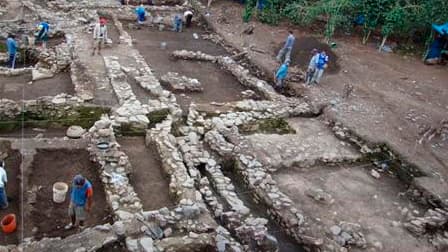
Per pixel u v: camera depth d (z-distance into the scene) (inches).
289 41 781.3
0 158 466.6
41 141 499.8
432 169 561.9
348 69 825.5
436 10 883.4
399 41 980.6
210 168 512.7
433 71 868.0
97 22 853.2
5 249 348.8
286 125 641.6
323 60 730.8
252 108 651.5
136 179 475.2
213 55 839.7
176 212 406.9
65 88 636.1
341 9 908.6
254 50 852.6
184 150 530.0
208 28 964.0
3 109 541.0
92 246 357.7
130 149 528.4
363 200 511.5
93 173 471.8
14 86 622.5
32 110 557.9
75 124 562.9
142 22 922.1
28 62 727.1
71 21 860.0
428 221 476.4
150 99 627.8
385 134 622.8
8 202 419.5
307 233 439.8
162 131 545.6
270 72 766.5
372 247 440.1
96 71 671.1
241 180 521.0
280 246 439.5
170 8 1017.5
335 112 665.6
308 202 491.8
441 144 628.7
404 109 703.1
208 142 558.9
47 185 446.3
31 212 408.5
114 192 430.0
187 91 689.0
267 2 987.9
